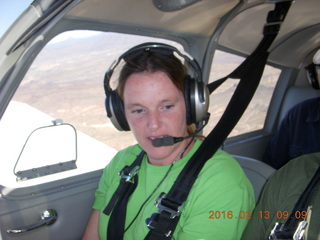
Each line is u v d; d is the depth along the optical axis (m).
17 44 1.16
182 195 1.22
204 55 2.22
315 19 2.39
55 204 1.73
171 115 1.19
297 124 2.67
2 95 1.32
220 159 1.30
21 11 1.09
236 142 3.10
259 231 1.21
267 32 1.86
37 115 1.76
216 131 1.39
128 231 1.35
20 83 1.40
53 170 1.77
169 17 1.81
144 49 1.21
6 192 1.60
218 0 1.78
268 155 2.90
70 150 1.85
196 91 1.19
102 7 1.51
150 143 1.24
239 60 2.52
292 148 2.68
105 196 1.54
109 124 2.05
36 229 1.69
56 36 1.51
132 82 1.15
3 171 1.66
